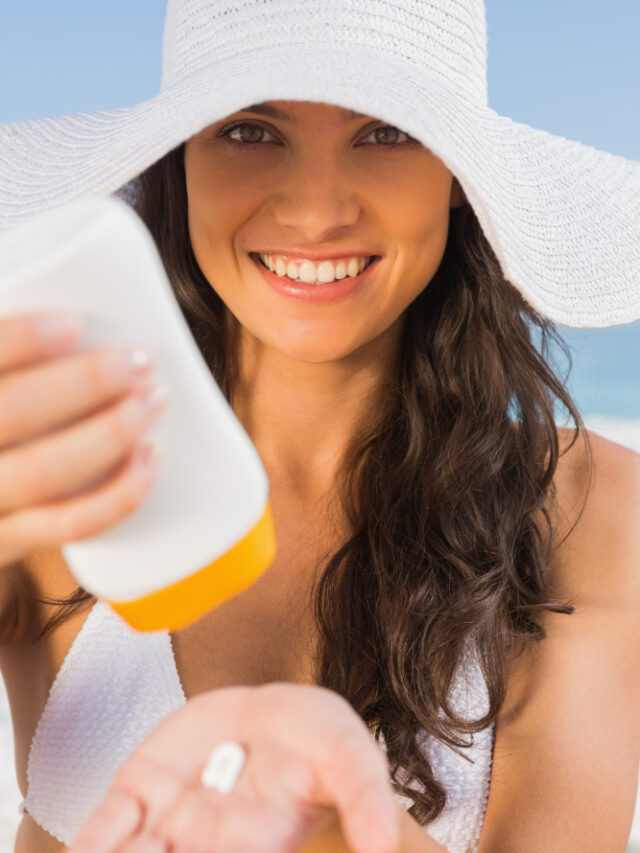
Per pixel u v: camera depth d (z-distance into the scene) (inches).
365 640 50.4
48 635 51.2
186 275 52.3
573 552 54.3
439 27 42.0
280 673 50.9
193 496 22.5
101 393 18.4
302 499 53.1
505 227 43.7
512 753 50.1
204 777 23.7
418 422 52.7
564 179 53.8
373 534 51.6
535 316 57.9
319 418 51.8
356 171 41.3
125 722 48.8
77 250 19.7
